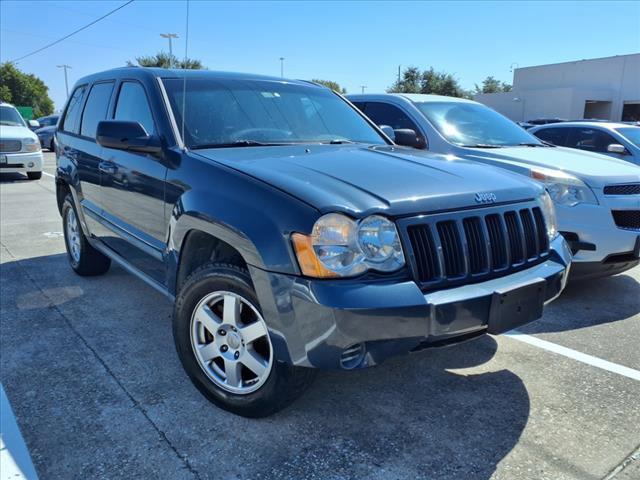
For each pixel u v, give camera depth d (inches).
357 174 108.5
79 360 139.0
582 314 177.8
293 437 107.1
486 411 117.9
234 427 110.2
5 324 162.1
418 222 97.4
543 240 120.5
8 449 102.0
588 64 1611.7
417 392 125.5
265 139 140.8
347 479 95.4
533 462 100.8
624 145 319.0
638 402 122.3
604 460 101.7
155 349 146.0
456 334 98.3
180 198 117.7
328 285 90.7
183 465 98.3
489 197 109.0
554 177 183.3
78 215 191.8
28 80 3056.1
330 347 91.1
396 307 90.6
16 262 231.1
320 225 92.0
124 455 100.9
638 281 215.8
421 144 226.1
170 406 117.6
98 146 167.8
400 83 2396.7
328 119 161.9
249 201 101.7
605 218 177.9
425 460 100.8
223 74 157.9
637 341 156.3
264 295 97.1
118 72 169.8
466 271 102.4
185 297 115.0
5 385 125.6
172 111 134.6
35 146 522.0
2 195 430.0
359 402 120.5
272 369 103.6
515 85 1824.6
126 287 197.5
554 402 122.0
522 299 104.4
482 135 238.8
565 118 1494.8
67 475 95.1
